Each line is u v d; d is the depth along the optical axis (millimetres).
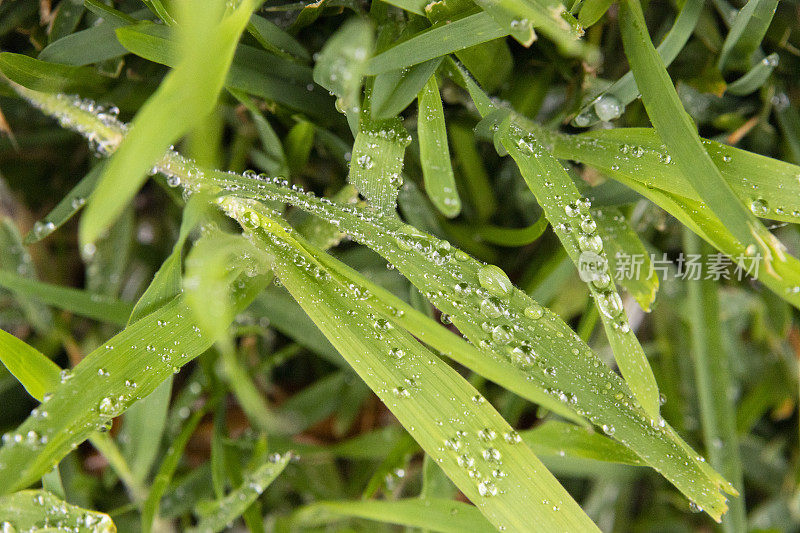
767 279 220
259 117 236
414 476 261
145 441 239
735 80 244
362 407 264
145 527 236
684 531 265
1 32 241
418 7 222
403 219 247
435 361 217
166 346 218
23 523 218
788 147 247
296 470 260
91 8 230
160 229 265
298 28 236
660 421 215
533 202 252
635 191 230
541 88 244
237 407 260
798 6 242
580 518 215
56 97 235
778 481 265
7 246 254
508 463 216
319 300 218
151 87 242
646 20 245
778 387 265
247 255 218
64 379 216
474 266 219
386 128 223
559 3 216
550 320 219
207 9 205
